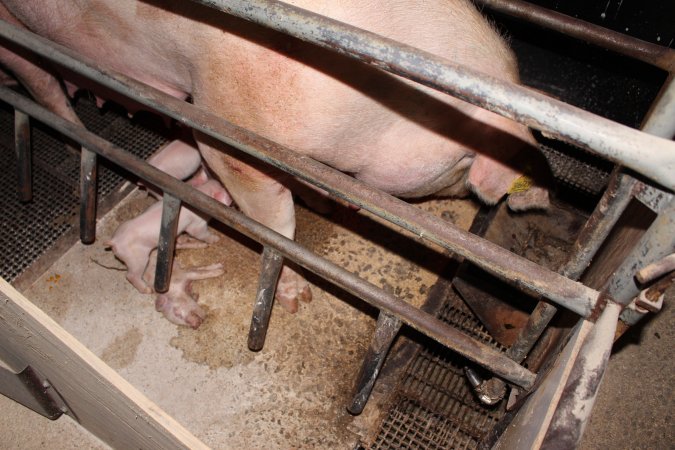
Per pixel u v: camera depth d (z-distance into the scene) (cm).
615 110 268
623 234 141
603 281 131
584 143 95
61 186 269
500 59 170
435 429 208
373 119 163
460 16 163
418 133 172
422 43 153
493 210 236
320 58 148
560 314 173
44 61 230
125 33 180
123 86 159
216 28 154
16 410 220
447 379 219
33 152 277
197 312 232
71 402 185
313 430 212
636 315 117
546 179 188
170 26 163
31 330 129
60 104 255
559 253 235
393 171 184
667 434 209
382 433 210
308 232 260
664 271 101
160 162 235
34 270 246
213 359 227
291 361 227
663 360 225
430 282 246
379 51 106
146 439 137
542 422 110
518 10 184
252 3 114
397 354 224
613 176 111
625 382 220
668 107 101
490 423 207
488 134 172
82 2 179
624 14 239
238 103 164
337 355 229
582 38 176
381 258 253
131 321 236
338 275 158
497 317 208
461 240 128
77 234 255
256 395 219
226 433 211
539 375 141
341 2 143
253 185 188
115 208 266
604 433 210
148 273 240
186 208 228
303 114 159
